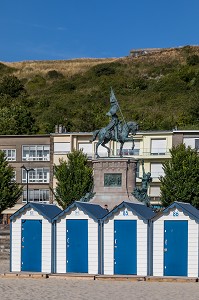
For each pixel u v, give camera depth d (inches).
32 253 1633.9
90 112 5900.6
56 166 3725.4
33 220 1637.6
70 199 3518.7
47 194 4456.2
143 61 7691.9
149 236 1561.3
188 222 1540.4
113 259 1581.0
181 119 5467.5
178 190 3385.8
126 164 2287.2
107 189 2289.6
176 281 1489.9
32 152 4503.0
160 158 4256.9
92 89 6948.8
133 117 5684.1
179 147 3543.3
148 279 1507.1
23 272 1616.6
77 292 1310.3
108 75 7406.5
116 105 2388.0
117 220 1584.6
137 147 4325.8
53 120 5689.0
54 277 1561.3
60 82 7293.3
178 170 3415.4
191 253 1535.4
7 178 3715.6
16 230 1647.4
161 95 6378.0
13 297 1234.0
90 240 1600.6
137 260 1567.4
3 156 3786.9
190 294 1279.5
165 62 7588.6
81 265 1603.1
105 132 2364.7
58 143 4451.3
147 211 1657.2
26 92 7155.5
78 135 4414.4
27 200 4037.9
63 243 1615.4
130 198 2273.6
